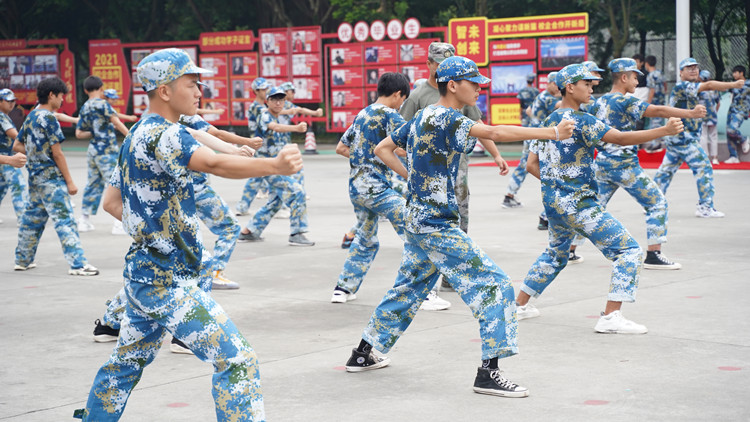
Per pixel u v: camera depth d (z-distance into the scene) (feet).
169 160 11.10
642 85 61.57
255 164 10.68
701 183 37.22
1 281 27.50
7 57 102.01
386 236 35.78
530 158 20.22
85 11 114.42
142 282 11.57
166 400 15.69
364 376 16.94
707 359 17.35
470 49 80.84
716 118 59.52
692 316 20.89
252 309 23.00
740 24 88.89
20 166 22.07
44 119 27.45
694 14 88.02
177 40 114.62
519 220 38.52
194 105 11.72
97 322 20.21
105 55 97.25
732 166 57.93
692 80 35.88
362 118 21.80
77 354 19.08
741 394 15.15
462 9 97.55
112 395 12.22
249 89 91.81
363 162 21.91
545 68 78.28
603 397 15.20
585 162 19.49
